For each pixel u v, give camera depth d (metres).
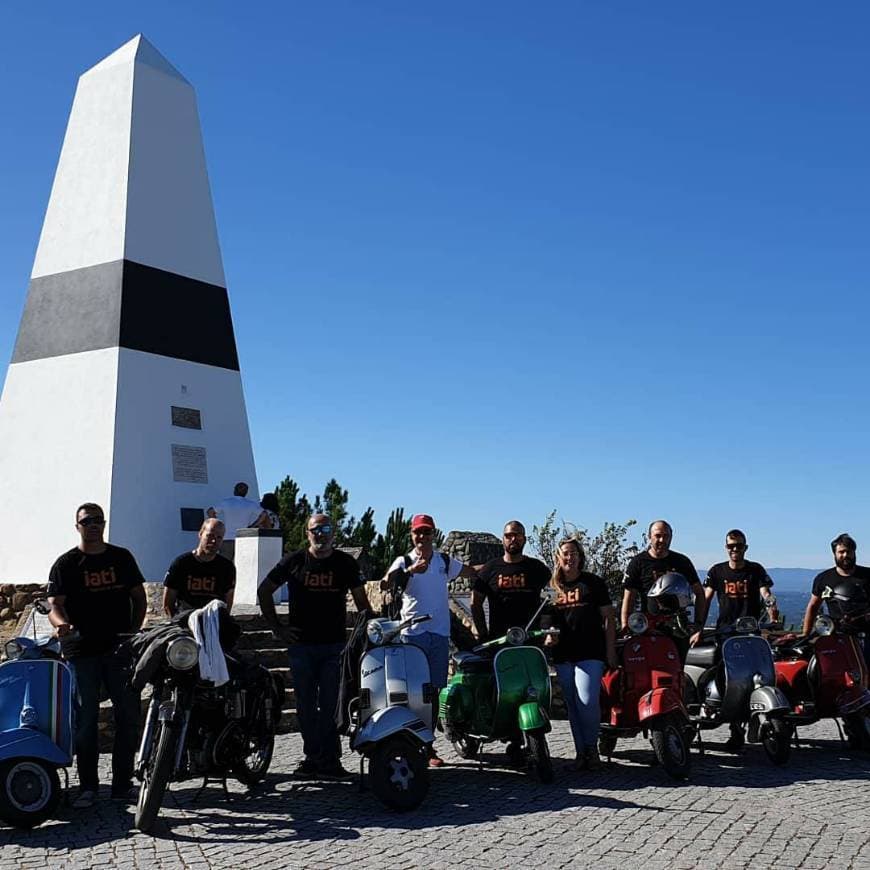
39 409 17.61
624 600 9.41
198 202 19.02
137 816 6.64
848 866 5.91
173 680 6.92
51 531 16.88
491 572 8.95
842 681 9.43
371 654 7.58
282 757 9.09
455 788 7.88
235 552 15.53
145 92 18.42
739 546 9.89
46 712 6.90
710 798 7.56
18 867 5.92
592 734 8.49
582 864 5.94
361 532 24.64
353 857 6.07
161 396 17.55
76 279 17.86
